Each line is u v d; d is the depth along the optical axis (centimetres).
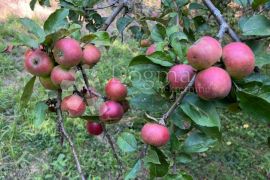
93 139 197
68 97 58
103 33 62
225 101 51
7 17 303
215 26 130
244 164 196
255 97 46
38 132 196
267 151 205
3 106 212
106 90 59
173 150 58
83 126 201
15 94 224
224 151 202
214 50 45
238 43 47
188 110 49
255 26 53
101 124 62
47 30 60
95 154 189
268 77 51
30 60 54
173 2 94
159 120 51
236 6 151
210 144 57
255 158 201
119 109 59
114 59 265
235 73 47
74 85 57
